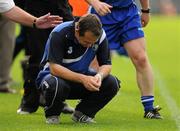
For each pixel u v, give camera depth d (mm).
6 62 26922
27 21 17859
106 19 20453
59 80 17516
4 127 17750
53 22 17844
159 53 58469
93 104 18328
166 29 89188
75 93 18109
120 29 20406
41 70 18875
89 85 17422
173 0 118688
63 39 17719
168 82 35719
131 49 20156
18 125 18109
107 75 17953
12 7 17859
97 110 18438
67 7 20484
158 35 80062
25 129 17359
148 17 21328
